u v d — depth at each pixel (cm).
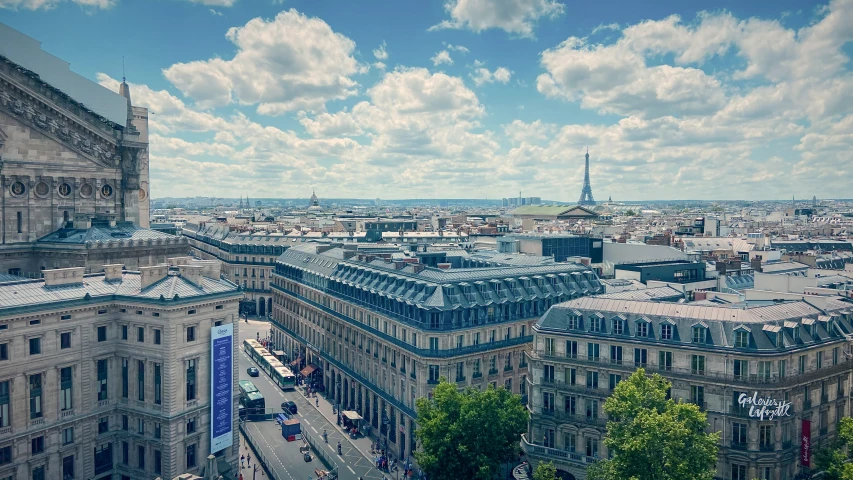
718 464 10731
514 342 14962
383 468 13762
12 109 14200
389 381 15388
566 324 12475
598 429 11756
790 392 10588
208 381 12438
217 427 12544
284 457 14275
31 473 10925
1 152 14100
